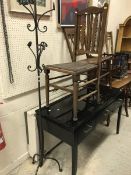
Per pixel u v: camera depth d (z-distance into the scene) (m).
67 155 1.83
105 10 1.42
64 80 2.06
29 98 1.67
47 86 1.54
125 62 2.80
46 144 1.79
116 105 1.88
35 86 1.68
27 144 1.75
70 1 1.83
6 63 1.37
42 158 1.66
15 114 1.57
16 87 1.50
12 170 1.64
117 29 3.25
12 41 1.38
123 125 2.41
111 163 1.72
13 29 1.37
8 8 1.29
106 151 1.90
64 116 1.45
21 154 1.72
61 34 1.86
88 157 1.80
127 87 2.68
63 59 1.97
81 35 1.72
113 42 3.21
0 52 1.31
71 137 1.31
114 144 2.01
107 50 2.89
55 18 1.73
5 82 1.40
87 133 1.43
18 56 1.46
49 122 1.46
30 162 1.74
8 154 1.58
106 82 2.14
